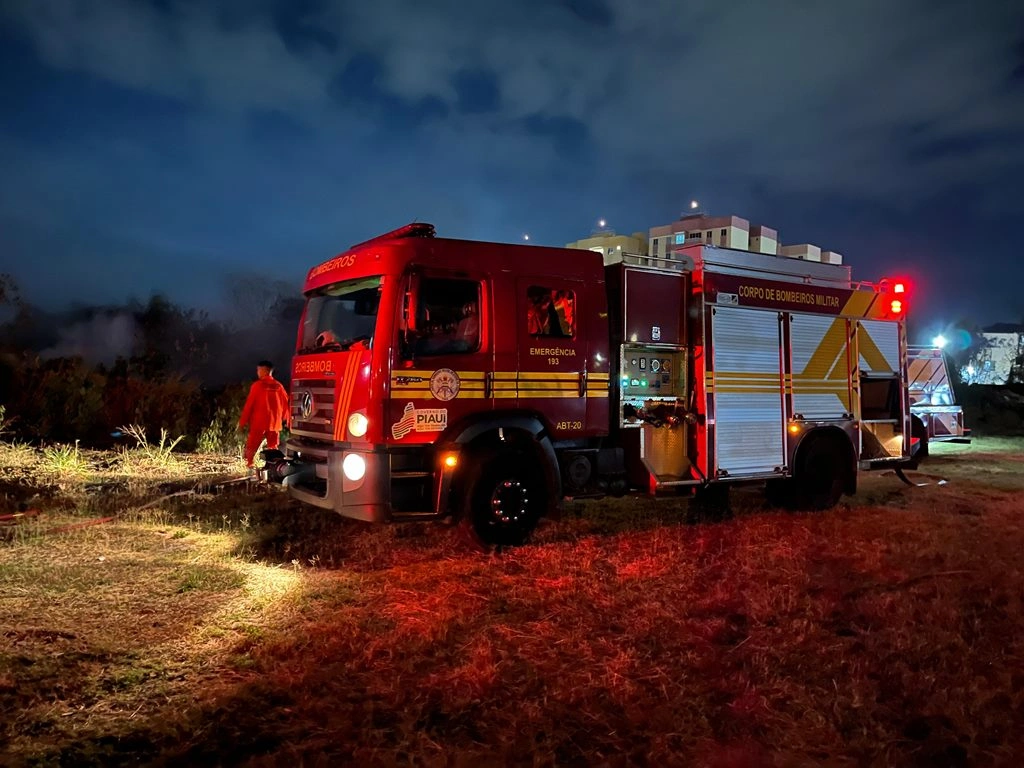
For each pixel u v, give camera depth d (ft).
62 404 43.91
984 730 11.75
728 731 11.64
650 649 14.70
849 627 16.35
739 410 27.12
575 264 23.71
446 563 20.49
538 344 22.82
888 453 32.65
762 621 16.49
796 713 12.29
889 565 20.95
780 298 28.40
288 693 12.37
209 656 13.67
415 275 20.92
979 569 20.56
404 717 11.61
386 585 18.31
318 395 22.59
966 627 16.15
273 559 20.44
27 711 11.25
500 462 22.11
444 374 21.21
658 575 19.69
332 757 10.56
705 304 26.27
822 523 26.76
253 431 32.14
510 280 22.40
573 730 11.56
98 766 10.03
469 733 11.39
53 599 15.99
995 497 33.42
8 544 20.42
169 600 16.40
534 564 20.51
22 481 29.60
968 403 80.12
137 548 20.72
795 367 28.81
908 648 14.82
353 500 20.45
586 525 25.89
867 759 11.03
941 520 27.45
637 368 25.55
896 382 32.81
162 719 11.32
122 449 38.86
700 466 26.35
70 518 24.04
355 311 22.16
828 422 29.73
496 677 13.16
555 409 23.11
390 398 20.47
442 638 14.87
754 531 25.18
